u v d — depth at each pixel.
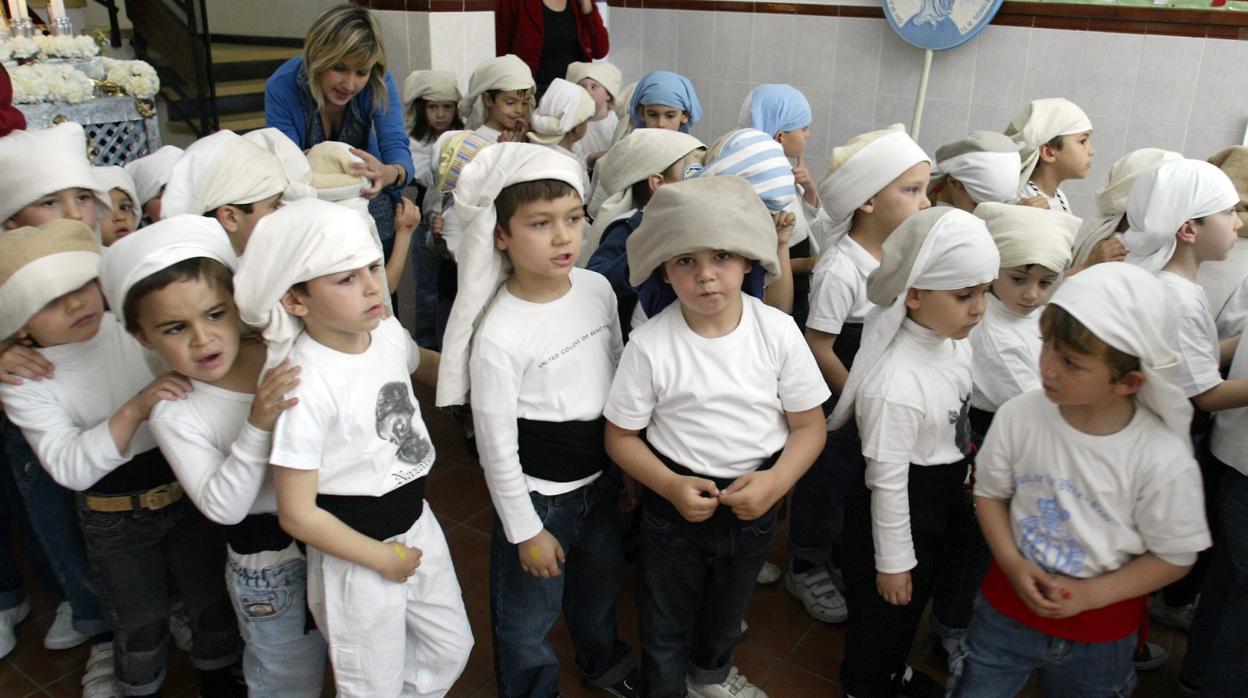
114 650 1.89
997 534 1.59
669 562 1.76
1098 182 4.58
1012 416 1.57
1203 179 1.99
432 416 3.48
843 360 2.21
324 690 2.09
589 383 1.71
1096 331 1.34
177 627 2.18
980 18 4.49
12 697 2.05
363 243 1.44
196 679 2.12
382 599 1.56
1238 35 4.07
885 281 1.74
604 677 2.04
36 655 2.19
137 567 1.79
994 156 2.53
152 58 5.27
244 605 1.64
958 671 1.69
